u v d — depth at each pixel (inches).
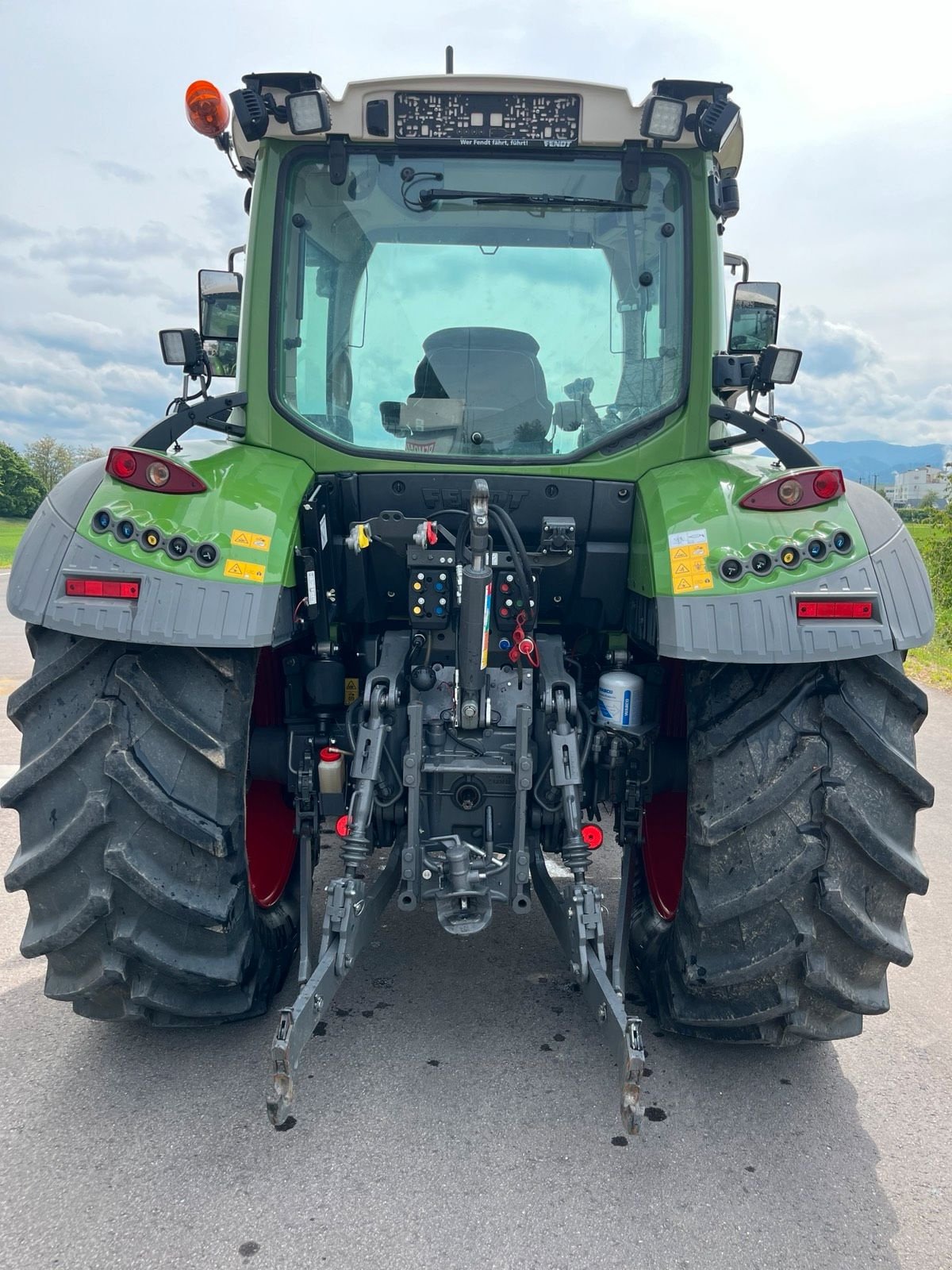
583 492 107.5
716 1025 93.0
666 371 108.4
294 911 114.8
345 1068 99.0
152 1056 100.7
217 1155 84.8
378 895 98.4
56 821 86.3
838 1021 92.7
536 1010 111.9
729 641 85.4
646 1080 98.7
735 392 119.8
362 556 109.6
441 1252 73.9
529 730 97.0
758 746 87.0
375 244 108.5
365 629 120.1
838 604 84.9
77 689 87.7
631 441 107.8
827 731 86.3
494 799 100.7
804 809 85.7
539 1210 78.6
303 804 105.9
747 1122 92.0
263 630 86.4
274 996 110.3
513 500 108.3
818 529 88.3
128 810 85.1
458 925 92.1
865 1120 93.2
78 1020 107.9
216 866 87.5
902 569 88.1
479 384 108.7
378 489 108.3
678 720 123.1
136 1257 72.9
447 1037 105.6
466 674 96.9
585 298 108.3
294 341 108.9
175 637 84.1
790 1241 76.2
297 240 108.4
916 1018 114.8
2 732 239.3
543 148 105.4
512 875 96.4
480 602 94.1
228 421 116.6
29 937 88.6
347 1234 75.5
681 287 107.6
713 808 87.6
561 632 123.9
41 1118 89.8
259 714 122.3
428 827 101.6
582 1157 85.6
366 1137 87.7
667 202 107.3
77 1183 81.0
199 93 102.7
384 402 109.0
